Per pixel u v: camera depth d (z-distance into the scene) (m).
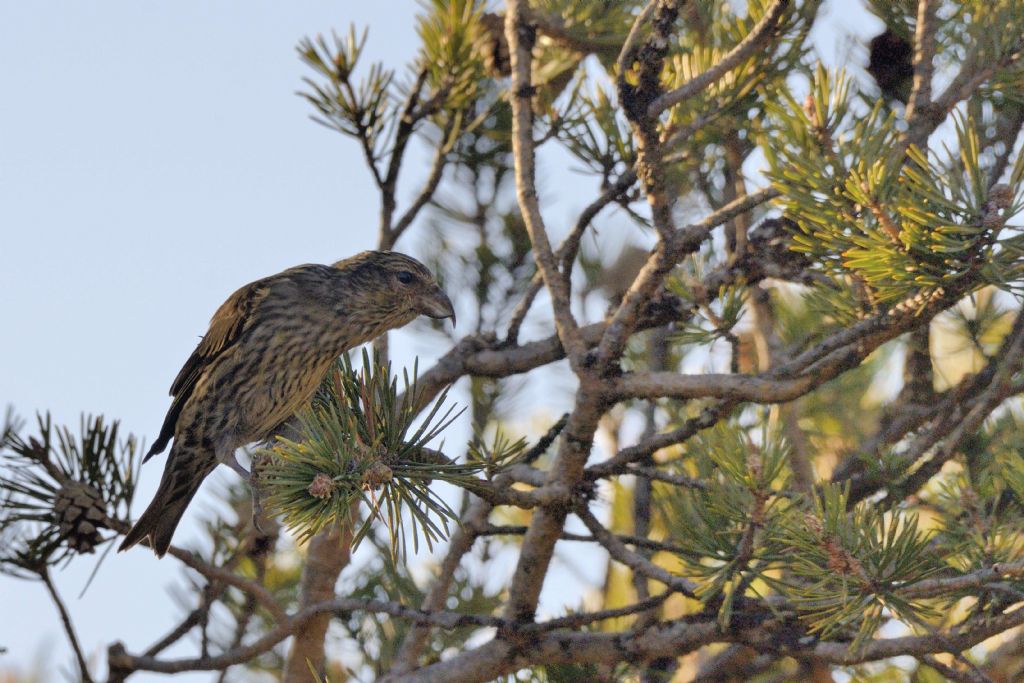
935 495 8.27
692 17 8.21
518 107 7.04
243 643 9.87
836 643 6.81
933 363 9.91
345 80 8.93
